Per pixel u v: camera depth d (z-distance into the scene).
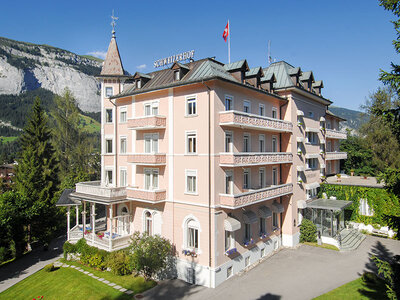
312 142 35.94
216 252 21.39
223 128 22.64
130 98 28.86
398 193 15.35
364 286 20.12
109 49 32.41
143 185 27.16
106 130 31.09
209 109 21.91
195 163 22.61
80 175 46.47
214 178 21.62
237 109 24.33
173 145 24.22
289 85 29.98
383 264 14.70
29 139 39.84
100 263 25.00
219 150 22.20
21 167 37.62
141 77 28.03
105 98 31.27
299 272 23.25
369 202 34.28
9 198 30.41
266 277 22.47
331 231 30.22
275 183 30.11
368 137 52.44
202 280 21.59
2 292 23.39
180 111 23.78
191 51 29.03
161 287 21.50
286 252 28.22
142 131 27.31
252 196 23.33
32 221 32.88
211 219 21.56
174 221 23.89
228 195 21.39
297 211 31.33
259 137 27.48
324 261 25.58
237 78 25.08
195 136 22.81
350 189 35.50
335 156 44.06
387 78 15.01
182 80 24.16
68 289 21.80
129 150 29.08
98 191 27.17
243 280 22.06
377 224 33.78
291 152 30.20
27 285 23.83
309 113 34.97
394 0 14.67
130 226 27.83
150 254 21.72
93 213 26.95
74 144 51.72
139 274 23.80
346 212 35.84
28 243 35.47
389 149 49.59
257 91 25.94
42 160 39.38
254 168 26.62
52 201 37.00
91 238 27.44
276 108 30.14
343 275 22.41
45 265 28.89
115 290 21.08
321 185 37.19
